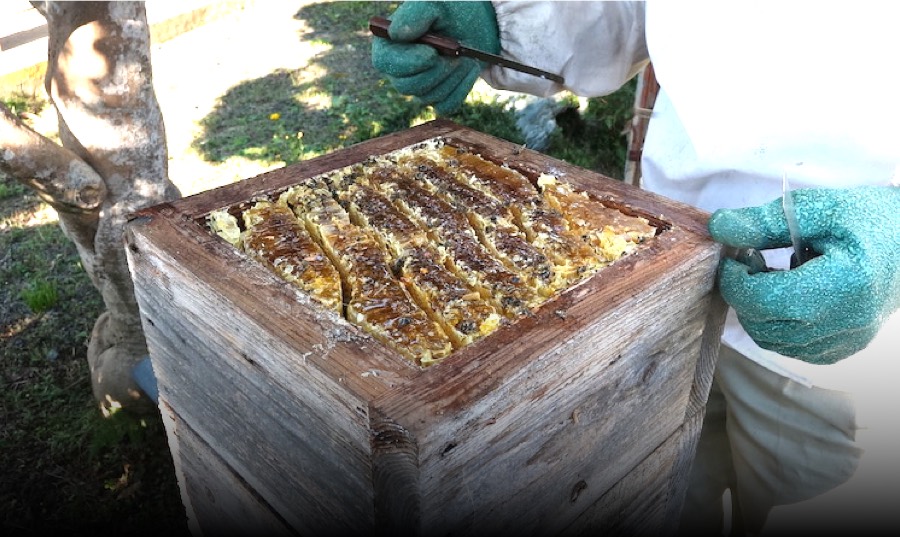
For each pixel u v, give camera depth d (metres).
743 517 0.80
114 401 1.02
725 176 0.60
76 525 0.92
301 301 0.41
